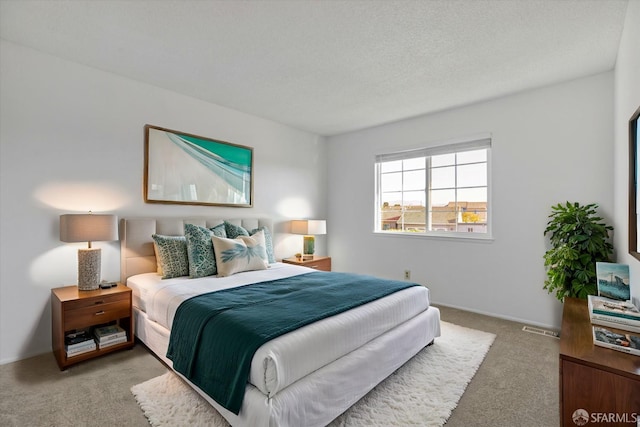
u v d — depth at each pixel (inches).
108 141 111.4
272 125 169.0
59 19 81.3
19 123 94.0
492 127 136.7
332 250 200.4
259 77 115.5
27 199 95.5
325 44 92.7
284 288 95.1
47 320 99.2
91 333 102.1
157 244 113.4
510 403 73.5
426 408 70.6
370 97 134.2
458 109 146.9
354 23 82.4
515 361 93.9
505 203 133.4
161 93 125.3
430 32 86.2
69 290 98.4
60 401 72.9
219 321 68.7
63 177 102.0
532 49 95.1
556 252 107.7
